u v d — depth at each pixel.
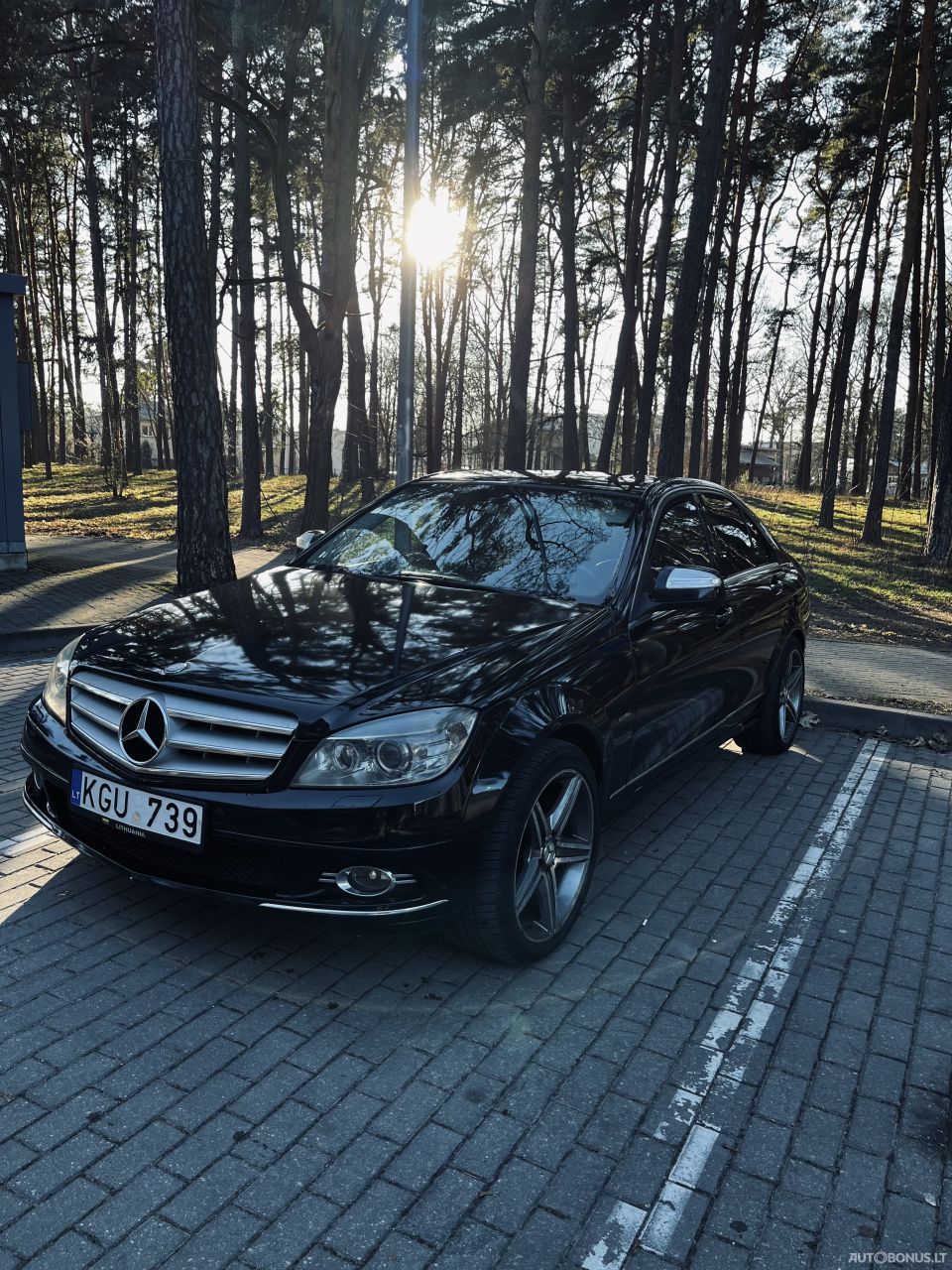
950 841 4.71
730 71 12.88
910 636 10.68
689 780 5.48
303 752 2.85
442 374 34.22
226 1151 2.37
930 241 31.47
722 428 29.02
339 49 13.43
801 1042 2.98
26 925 3.40
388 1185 2.29
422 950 3.41
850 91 24.25
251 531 18.95
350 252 14.32
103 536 18.58
